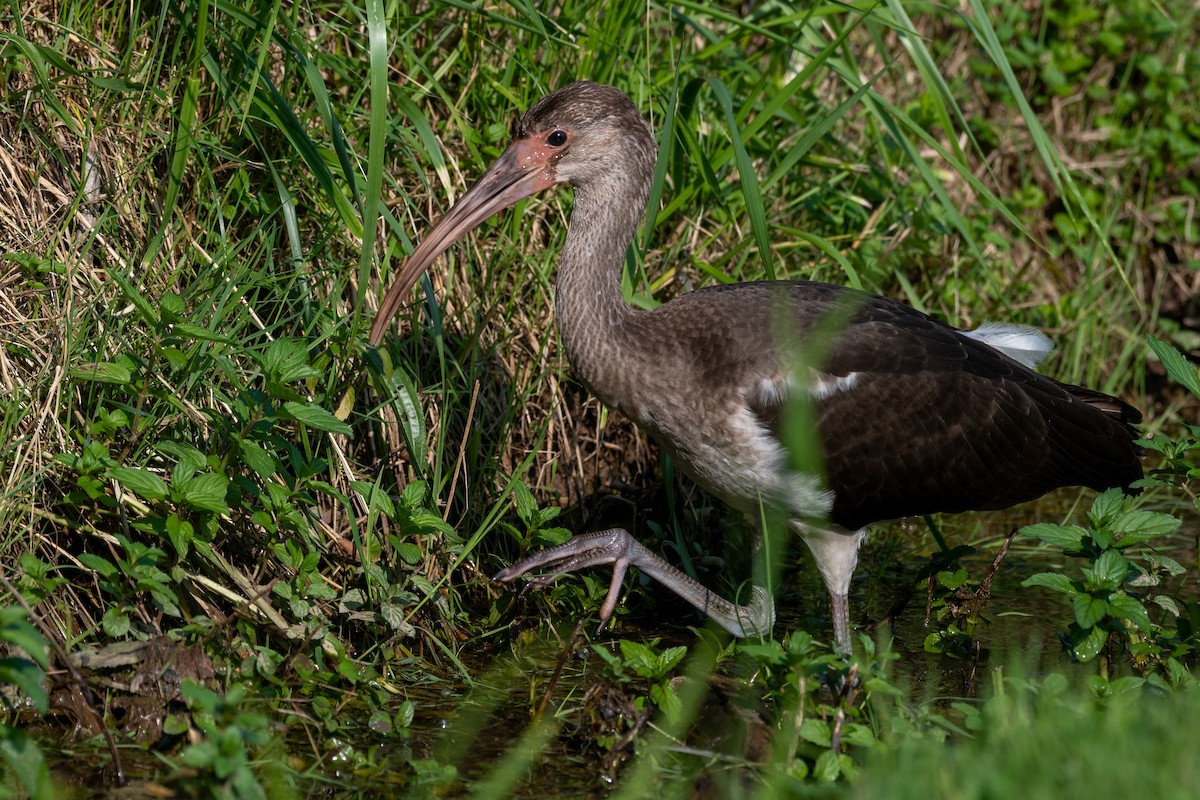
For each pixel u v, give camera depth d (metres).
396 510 9.31
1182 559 12.29
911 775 6.80
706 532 12.26
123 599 8.29
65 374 8.93
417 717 8.88
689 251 12.56
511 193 10.23
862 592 11.85
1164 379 16.62
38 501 8.88
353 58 11.68
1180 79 17.31
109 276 9.62
